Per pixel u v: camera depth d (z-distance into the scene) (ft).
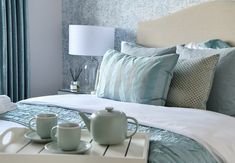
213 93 7.47
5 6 10.36
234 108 7.25
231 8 8.64
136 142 4.65
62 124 4.25
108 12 11.50
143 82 7.32
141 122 5.82
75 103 7.30
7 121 6.06
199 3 9.67
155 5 10.53
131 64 7.69
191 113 6.47
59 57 12.80
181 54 8.20
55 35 12.57
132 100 7.48
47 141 4.53
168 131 5.46
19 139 4.68
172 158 4.37
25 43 11.19
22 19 10.94
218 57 7.25
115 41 11.45
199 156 4.71
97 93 8.38
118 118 4.45
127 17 11.12
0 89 10.52
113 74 7.95
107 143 4.45
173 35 9.80
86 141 4.62
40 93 12.37
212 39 8.73
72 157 3.93
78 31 10.58
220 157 4.99
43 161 3.96
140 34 10.52
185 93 7.25
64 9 12.52
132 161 3.84
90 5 11.89
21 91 11.18
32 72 12.03
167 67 7.34
